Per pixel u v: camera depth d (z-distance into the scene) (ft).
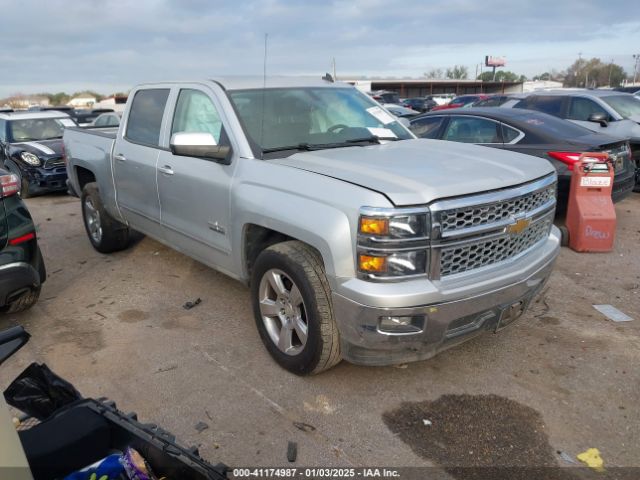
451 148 13.16
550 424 10.14
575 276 17.63
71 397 7.80
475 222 9.95
